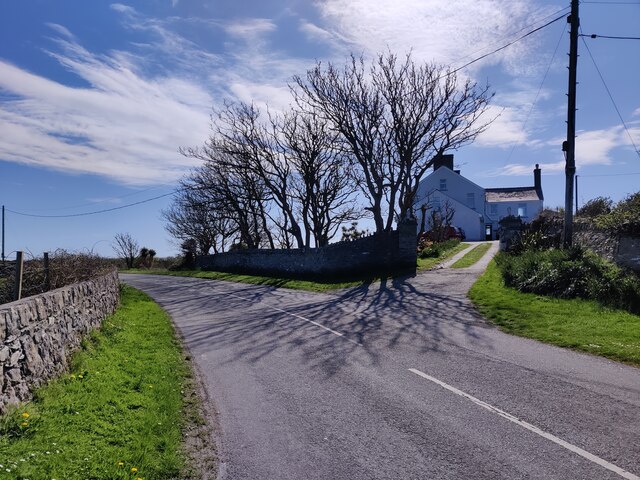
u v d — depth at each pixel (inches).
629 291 494.9
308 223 1470.2
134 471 187.9
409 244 1027.3
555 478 181.6
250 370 356.8
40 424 217.6
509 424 232.1
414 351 382.6
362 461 203.2
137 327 525.7
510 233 1063.0
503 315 497.0
